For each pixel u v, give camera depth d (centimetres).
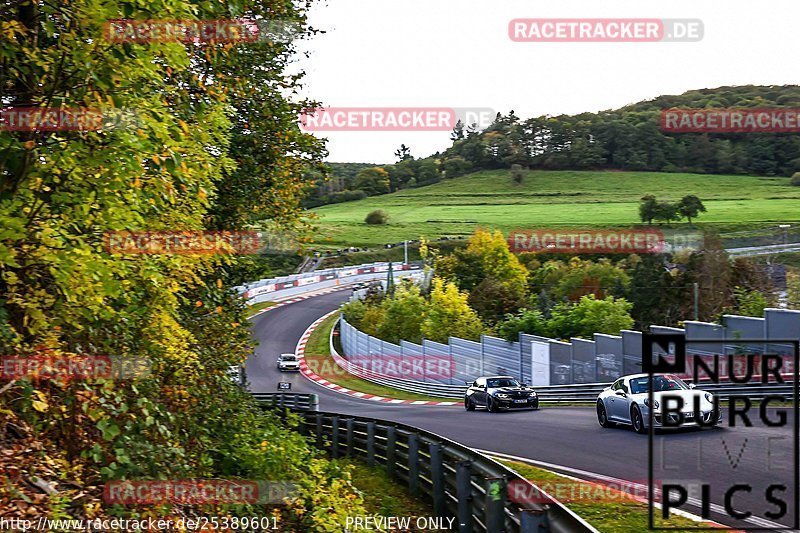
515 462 1375
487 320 5369
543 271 6044
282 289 9031
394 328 5750
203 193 741
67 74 605
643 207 10388
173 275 789
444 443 998
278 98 1441
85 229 644
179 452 765
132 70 625
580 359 3158
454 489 951
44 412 664
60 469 637
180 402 916
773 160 14488
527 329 4019
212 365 1155
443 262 6366
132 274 696
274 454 1015
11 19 588
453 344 4481
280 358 5694
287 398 2552
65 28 608
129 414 712
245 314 1401
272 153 1410
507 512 689
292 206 1435
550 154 16462
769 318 2233
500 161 17150
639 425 1596
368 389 4844
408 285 6338
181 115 845
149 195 675
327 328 7244
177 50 639
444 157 18738
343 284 10094
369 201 16575
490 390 2664
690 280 4766
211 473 909
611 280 5222
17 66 594
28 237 582
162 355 808
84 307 630
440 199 15788
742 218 10056
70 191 614
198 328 1193
